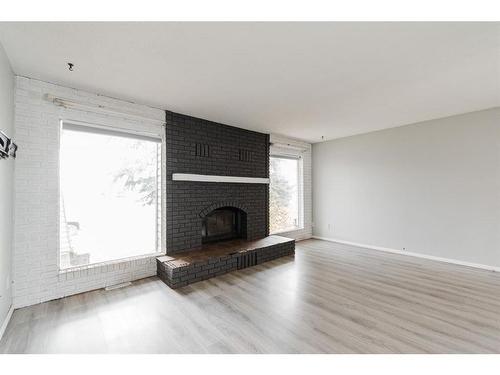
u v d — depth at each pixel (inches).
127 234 129.6
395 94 117.5
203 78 99.5
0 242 76.4
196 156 150.9
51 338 76.3
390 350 70.5
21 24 65.9
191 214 147.6
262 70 93.1
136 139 129.1
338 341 74.8
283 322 85.7
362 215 200.7
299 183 230.4
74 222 113.0
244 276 131.6
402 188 177.2
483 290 112.7
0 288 76.8
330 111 142.5
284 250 170.6
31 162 97.4
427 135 164.2
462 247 150.8
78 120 110.1
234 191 170.7
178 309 95.0
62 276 104.7
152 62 87.0
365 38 73.2
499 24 67.0
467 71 94.6
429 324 84.3
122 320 86.9
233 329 81.4
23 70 91.7
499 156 137.7
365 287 116.6
